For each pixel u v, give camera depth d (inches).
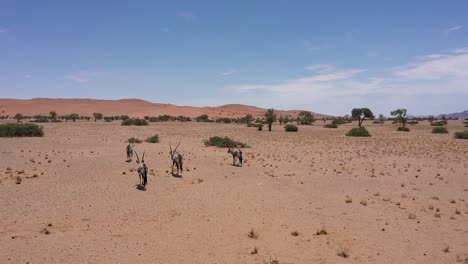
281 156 1343.5
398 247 467.5
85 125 3265.3
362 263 416.2
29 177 778.2
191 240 466.9
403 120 3324.3
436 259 432.8
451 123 4906.5
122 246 438.0
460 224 567.5
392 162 1239.5
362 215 605.3
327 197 724.0
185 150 1419.8
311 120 4729.3
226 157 1250.6
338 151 1547.7
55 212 550.0
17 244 427.2
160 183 777.6
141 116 7219.5
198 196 685.9
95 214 551.5
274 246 456.8
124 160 1088.2
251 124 3686.0
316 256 430.6
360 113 3442.4
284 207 637.3
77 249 422.3
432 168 1119.6
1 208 554.3
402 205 677.3
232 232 501.7
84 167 940.6
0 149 1249.4
